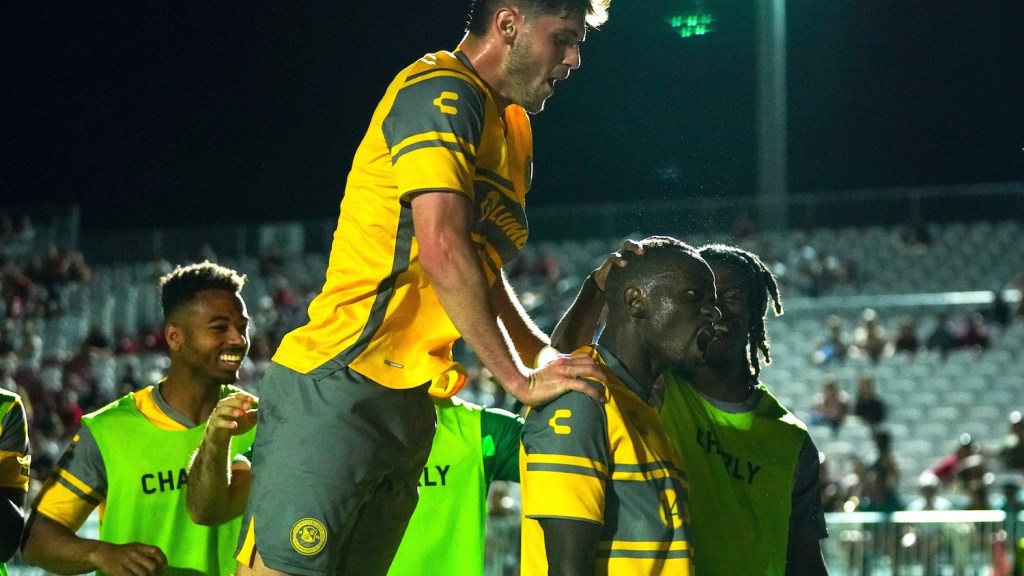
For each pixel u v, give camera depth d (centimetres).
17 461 386
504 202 285
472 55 283
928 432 1439
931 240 1931
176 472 386
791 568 341
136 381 1529
